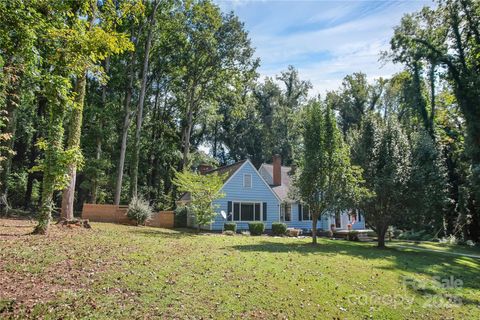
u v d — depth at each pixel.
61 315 5.81
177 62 33.97
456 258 16.09
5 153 21.56
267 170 35.47
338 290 8.62
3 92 10.55
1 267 7.94
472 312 8.23
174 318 6.11
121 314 6.06
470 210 26.06
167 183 42.03
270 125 52.81
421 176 17.95
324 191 17.19
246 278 8.81
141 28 28.61
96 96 32.03
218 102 39.94
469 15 25.31
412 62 28.67
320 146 17.58
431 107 29.98
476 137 24.05
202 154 42.25
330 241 19.94
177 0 29.56
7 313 5.72
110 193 35.38
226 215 25.94
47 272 7.91
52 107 13.06
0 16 6.80
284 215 29.38
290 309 7.11
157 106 42.66
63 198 16.70
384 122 19.89
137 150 28.69
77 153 13.66
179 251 11.59
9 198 32.25
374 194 17.66
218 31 33.00
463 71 25.61
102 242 11.92
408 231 28.20
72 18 8.90
